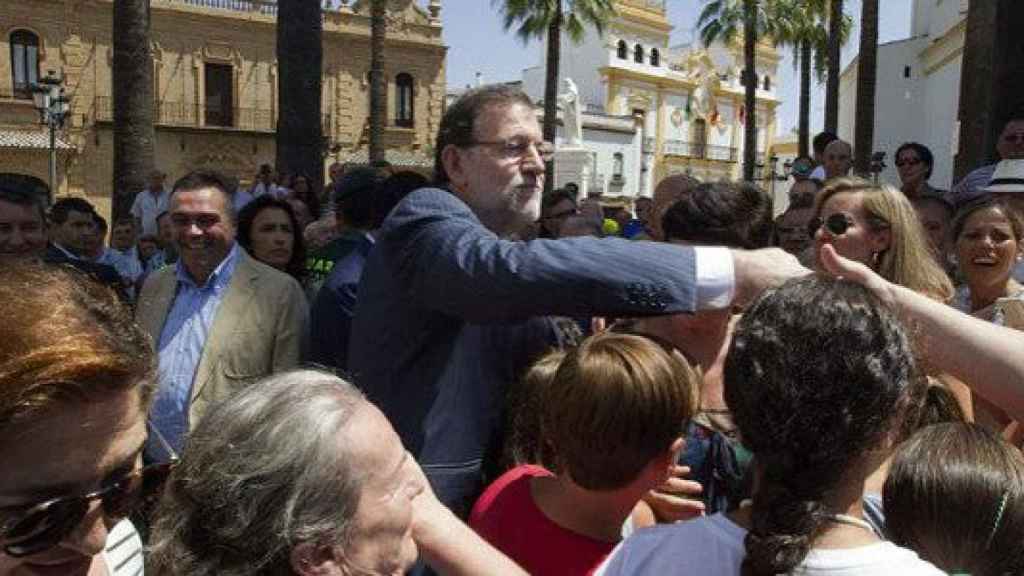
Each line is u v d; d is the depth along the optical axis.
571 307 1.49
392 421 1.89
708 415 2.05
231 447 1.13
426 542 1.36
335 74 33.00
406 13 34.22
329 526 1.10
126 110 11.15
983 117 9.17
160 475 1.25
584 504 1.72
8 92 27.78
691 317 2.17
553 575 1.70
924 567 1.11
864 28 17.06
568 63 48.31
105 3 28.80
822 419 1.10
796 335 1.14
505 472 2.01
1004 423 2.18
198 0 30.47
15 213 3.51
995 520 1.43
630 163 42.75
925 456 1.50
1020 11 5.68
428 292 1.67
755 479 1.26
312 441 1.12
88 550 1.12
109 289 1.19
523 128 1.85
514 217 1.89
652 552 1.28
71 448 1.04
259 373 3.21
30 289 1.06
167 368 3.18
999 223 2.99
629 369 1.62
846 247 2.41
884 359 1.12
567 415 1.65
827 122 23.23
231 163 31.77
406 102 34.69
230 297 3.25
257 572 1.09
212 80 31.27
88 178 29.30
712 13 31.48
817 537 1.12
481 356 1.99
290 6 10.05
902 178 5.70
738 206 2.19
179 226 3.24
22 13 27.70
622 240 1.54
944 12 30.19
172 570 1.12
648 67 48.06
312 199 8.66
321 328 3.09
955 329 1.38
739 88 53.41
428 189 1.80
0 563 1.09
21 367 0.97
